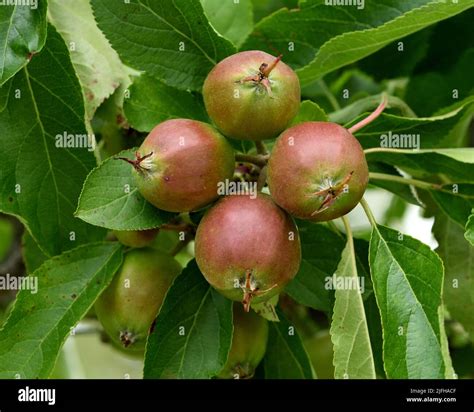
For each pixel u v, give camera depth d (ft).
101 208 1.65
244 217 1.59
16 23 1.71
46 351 1.71
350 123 1.78
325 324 2.15
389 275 1.67
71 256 1.75
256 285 1.58
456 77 2.15
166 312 1.71
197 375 1.70
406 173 1.96
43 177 1.79
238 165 1.72
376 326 1.84
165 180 1.61
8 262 2.18
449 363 1.62
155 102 1.78
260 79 1.61
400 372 1.62
